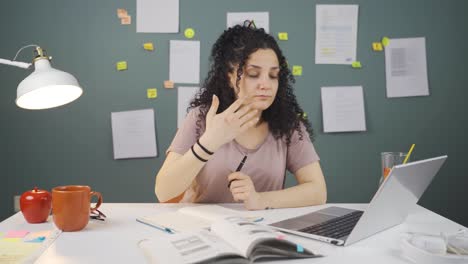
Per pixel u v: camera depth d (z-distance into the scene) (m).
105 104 2.35
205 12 2.35
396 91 2.41
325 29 2.38
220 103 1.39
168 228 0.93
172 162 1.28
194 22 2.35
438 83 2.42
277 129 1.40
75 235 0.91
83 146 2.35
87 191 0.94
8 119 2.31
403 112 2.42
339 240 0.85
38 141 2.33
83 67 2.33
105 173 2.36
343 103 2.40
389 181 0.79
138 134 2.35
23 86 1.14
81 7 2.32
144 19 2.34
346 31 2.38
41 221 1.01
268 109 1.40
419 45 2.40
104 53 2.34
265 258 0.76
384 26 2.40
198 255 0.71
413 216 1.12
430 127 2.43
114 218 1.06
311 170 1.38
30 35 2.30
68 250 0.81
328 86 2.39
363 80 2.40
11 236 0.89
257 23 2.36
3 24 2.29
